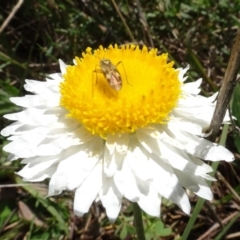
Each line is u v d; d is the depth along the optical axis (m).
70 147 0.05
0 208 0.08
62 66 0.05
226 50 0.09
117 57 0.05
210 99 0.05
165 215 0.08
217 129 0.05
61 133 0.05
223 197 0.07
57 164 0.05
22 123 0.05
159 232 0.07
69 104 0.05
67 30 0.09
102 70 0.05
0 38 0.08
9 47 0.08
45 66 0.09
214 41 0.09
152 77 0.05
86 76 0.05
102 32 0.09
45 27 0.09
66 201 0.08
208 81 0.08
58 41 0.09
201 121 0.05
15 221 0.07
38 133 0.05
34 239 0.07
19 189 0.08
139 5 0.08
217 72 0.09
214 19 0.08
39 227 0.07
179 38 0.09
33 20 0.09
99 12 0.09
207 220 0.07
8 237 0.07
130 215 0.07
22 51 0.10
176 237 0.07
